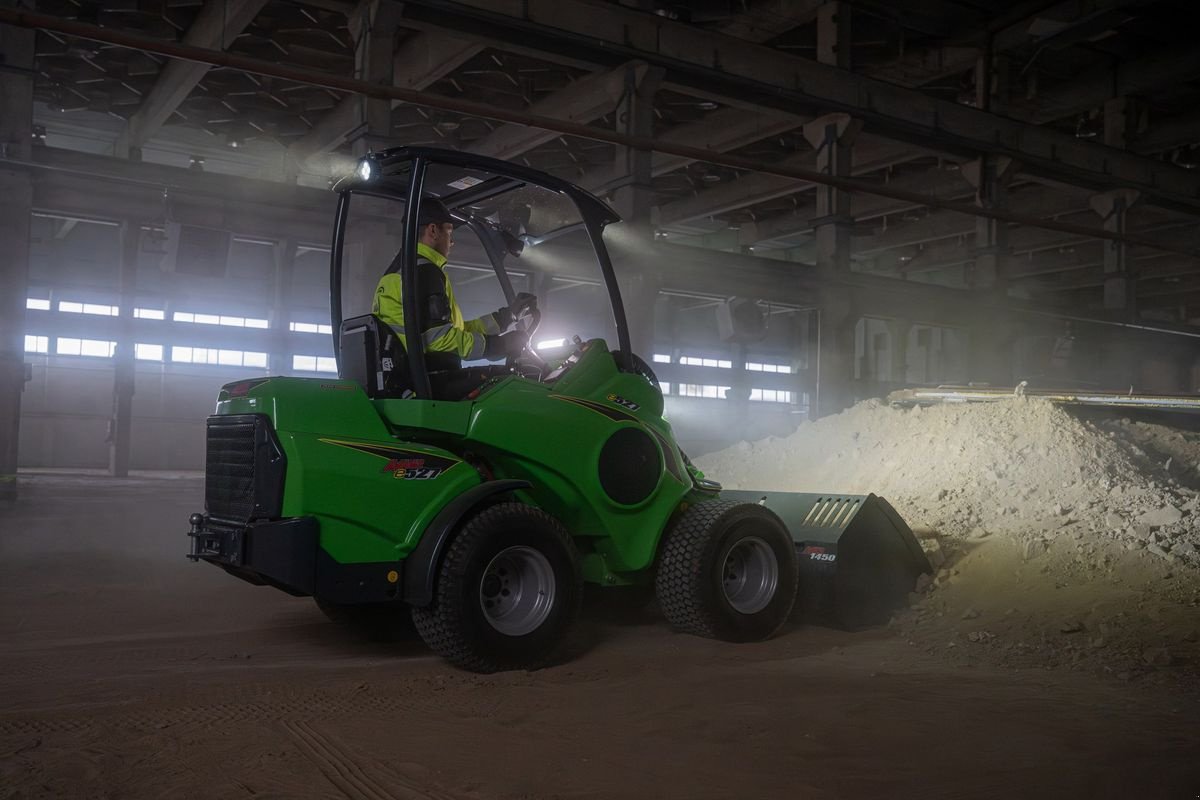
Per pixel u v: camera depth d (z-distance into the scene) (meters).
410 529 4.61
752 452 10.69
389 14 15.46
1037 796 2.92
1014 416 8.62
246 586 7.45
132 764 3.08
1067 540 6.53
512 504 4.77
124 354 21.42
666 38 17.77
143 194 16.19
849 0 20.03
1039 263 33.62
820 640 5.65
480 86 21.47
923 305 22.72
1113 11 19.45
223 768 3.04
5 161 13.77
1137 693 4.34
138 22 18.89
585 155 24.91
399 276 5.10
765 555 5.65
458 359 5.14
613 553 5.31
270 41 19.81
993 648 5.29
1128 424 9.12
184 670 4.58
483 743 3.37
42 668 4.57
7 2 13.77
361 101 15.59
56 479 21.42
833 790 2.93
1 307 13.83
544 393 5.19
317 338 23.23
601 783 2.95
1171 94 24.89
